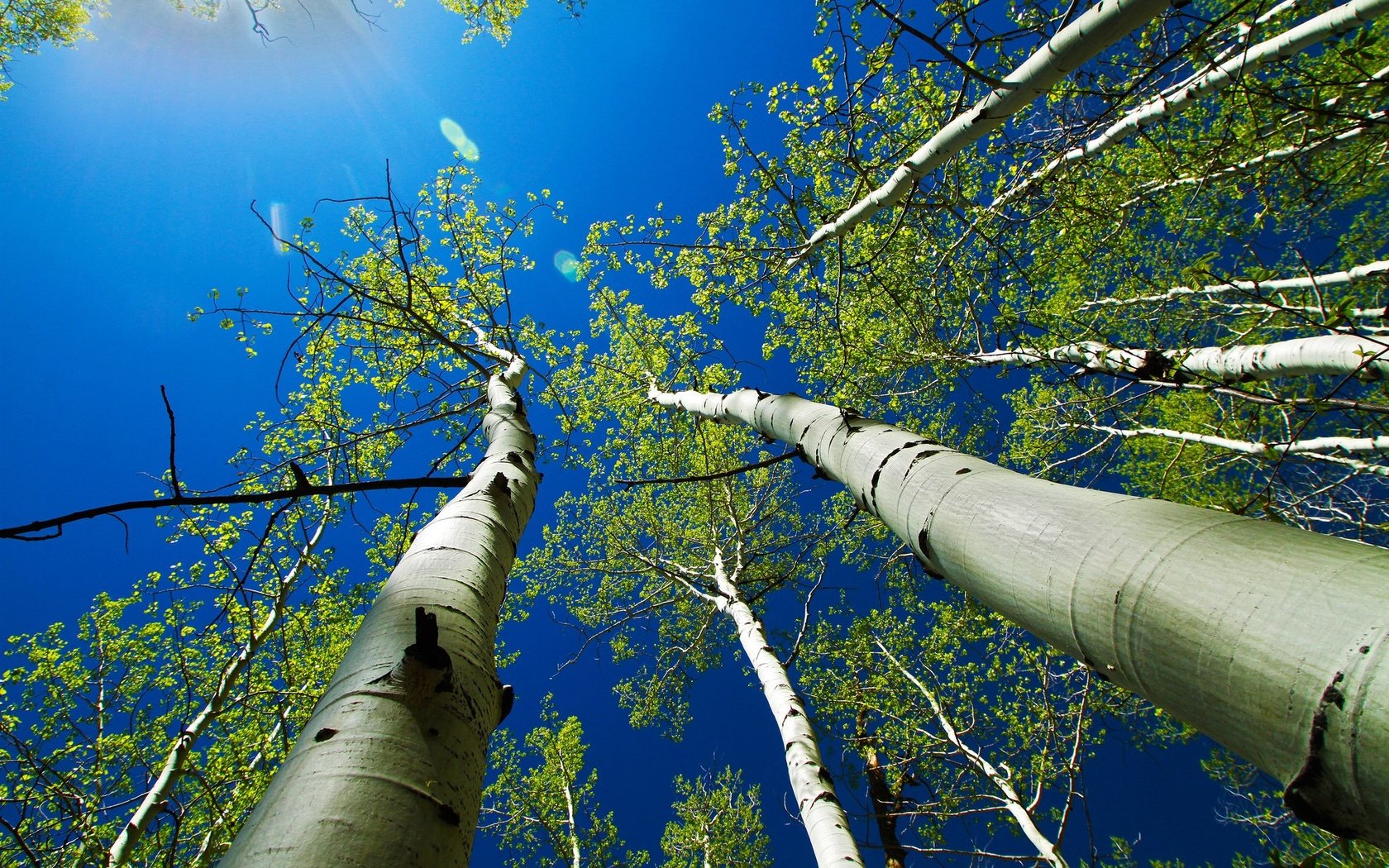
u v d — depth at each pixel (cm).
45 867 431
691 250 627
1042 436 816
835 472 229
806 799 408
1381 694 63
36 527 131
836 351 780
